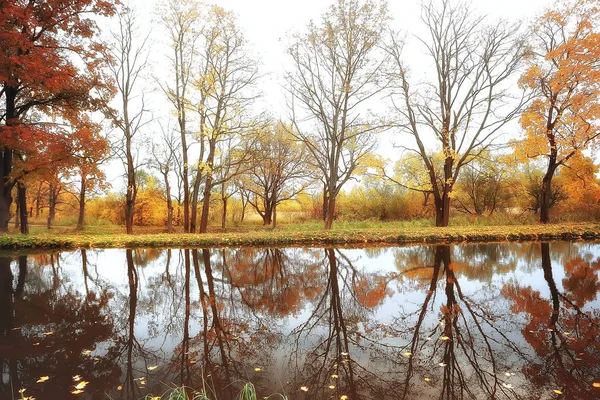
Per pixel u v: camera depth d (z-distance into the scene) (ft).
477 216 89.86
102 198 129.49
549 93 72.02
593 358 13.94
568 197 91.04
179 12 69.62
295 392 11.80
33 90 58.65
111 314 21.13
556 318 18.79
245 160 74.38
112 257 43.75
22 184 62.80
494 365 13.56
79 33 58.39
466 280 28.14
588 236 52.85
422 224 83.92
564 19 70.38
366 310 21.31
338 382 12.48
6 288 28.04
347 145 76.89
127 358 14.76
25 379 12.91
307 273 33.04
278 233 59.26
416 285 27.17
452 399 11.18
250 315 20.81
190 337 17.31
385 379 12.66
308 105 67.41
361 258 40.45
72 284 29.40
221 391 11.94
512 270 31.53
